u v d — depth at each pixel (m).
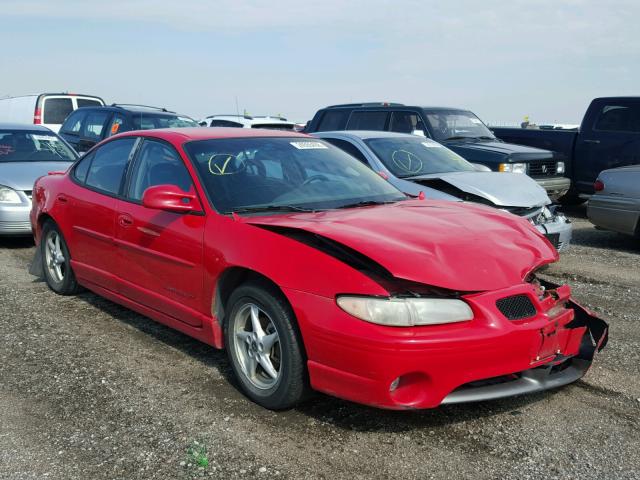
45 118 16.61
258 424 3.39
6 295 5.80
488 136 10.66
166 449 3.14
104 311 5.35
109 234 4.78
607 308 5.53
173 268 4.13
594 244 8.69
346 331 3.06
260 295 3.47
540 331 3.23
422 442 3.21
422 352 2.98
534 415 3.49
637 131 10.64
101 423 3.41
